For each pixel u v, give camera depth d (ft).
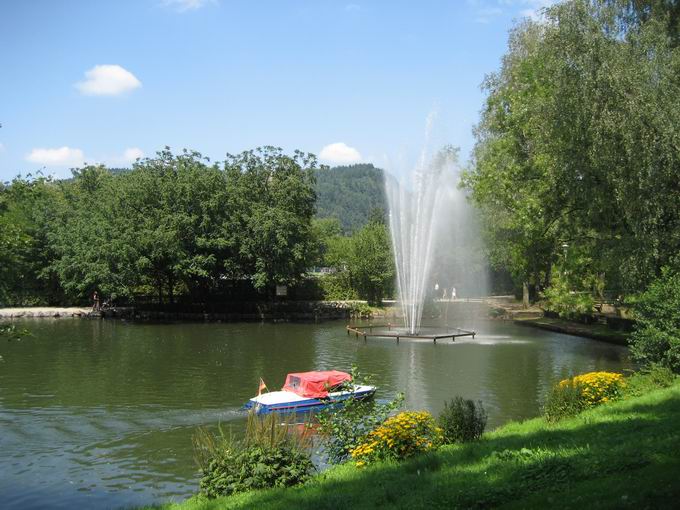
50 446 70.13
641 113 86.94
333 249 264.11
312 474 46.03
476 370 113.39
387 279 250.57
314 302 237.86
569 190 99.81
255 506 37.32
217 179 210.59
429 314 231.71
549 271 206.69
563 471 36.50
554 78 96.78
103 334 173.58
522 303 260.21
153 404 89.20
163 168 214.07
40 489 57.72
